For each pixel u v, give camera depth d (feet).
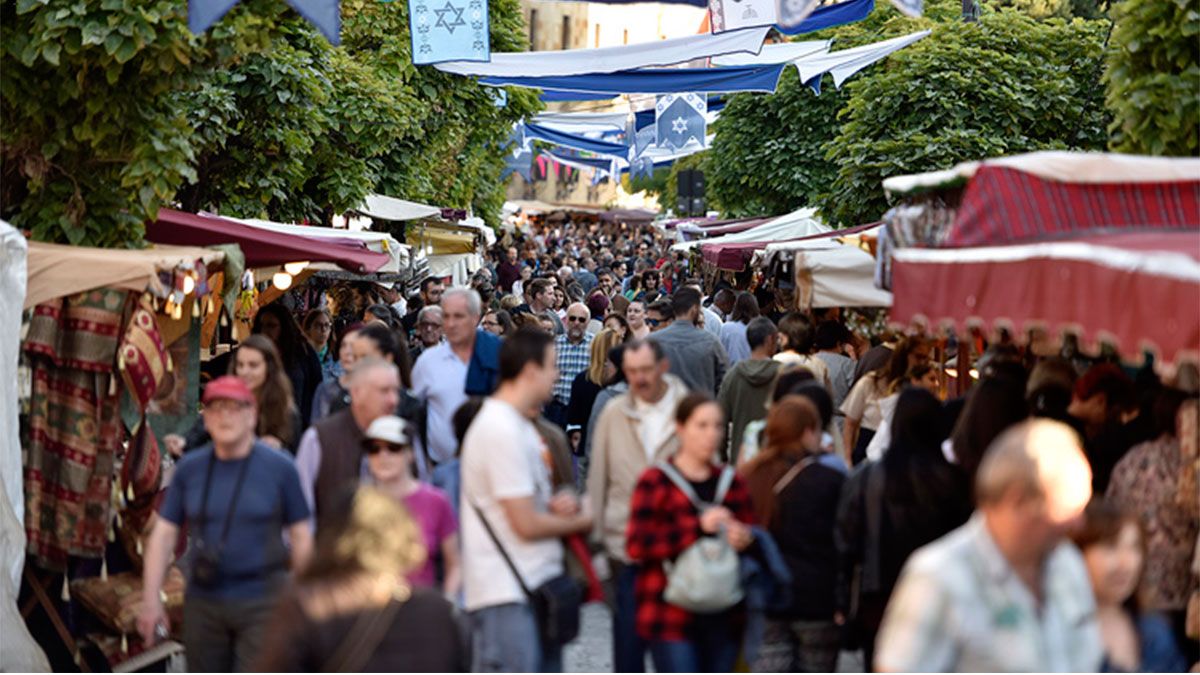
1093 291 32.76
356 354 51.06
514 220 342.85
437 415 52.16
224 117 89.30
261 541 38.24
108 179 58.80
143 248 59.41
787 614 40.96
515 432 37.22
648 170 168.76
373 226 132.67
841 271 62.18
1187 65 50.52
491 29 153.48
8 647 44.29
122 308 48.70
